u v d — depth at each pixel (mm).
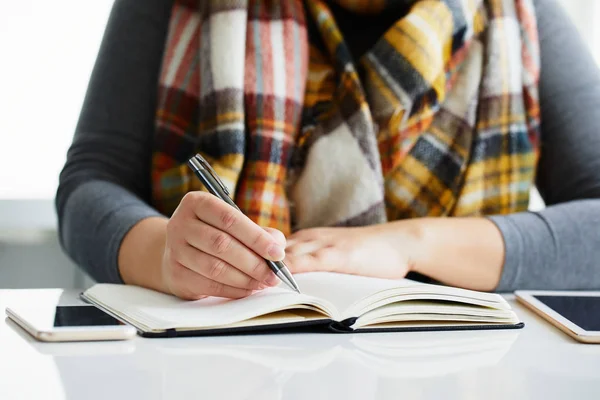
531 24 1395
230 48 1279
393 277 1001
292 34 1332
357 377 595
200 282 809
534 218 1165
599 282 1160
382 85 1310
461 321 797
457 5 1346
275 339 718
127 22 1379
